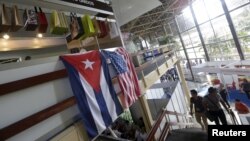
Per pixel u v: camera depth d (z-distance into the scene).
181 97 8.91
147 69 6.36
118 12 5.96
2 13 1.96
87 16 2.86
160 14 13.44
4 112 1.60
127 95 3.18
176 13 14.05
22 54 3.68
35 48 3.60
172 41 15.02
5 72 1.70
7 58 3.46
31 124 1.74
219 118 5.13
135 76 3.71
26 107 1.78
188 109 9.18
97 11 3.33
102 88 2.59
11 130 1.58
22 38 2.86
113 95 2.73
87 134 2.24
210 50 12.38
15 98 1.71
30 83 1.83
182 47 15.39
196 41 13.70
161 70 6.68
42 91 1.96
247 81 5.74
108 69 2.84
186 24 14.10
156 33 19.25
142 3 5.83
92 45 4.34
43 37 3.04
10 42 2.97
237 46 9.62
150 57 6.89
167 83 9.34
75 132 2.14
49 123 1.94
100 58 2.79
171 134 5.02
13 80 1.74
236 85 6.10
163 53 8.22
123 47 3.87
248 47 9.24
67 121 2.12
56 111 1.99
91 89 2.42
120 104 2.85
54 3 2.61
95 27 3.05
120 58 3.37
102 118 2.42
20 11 2.46
